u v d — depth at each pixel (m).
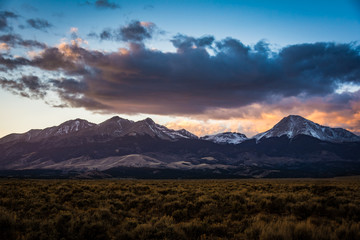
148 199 17.27
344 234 9.60
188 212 14.35
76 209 14.66
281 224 10.44
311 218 12.42
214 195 17.84
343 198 15.38
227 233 10.66
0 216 10.54
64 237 9.53
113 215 12.86
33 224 10.50
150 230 10.01
